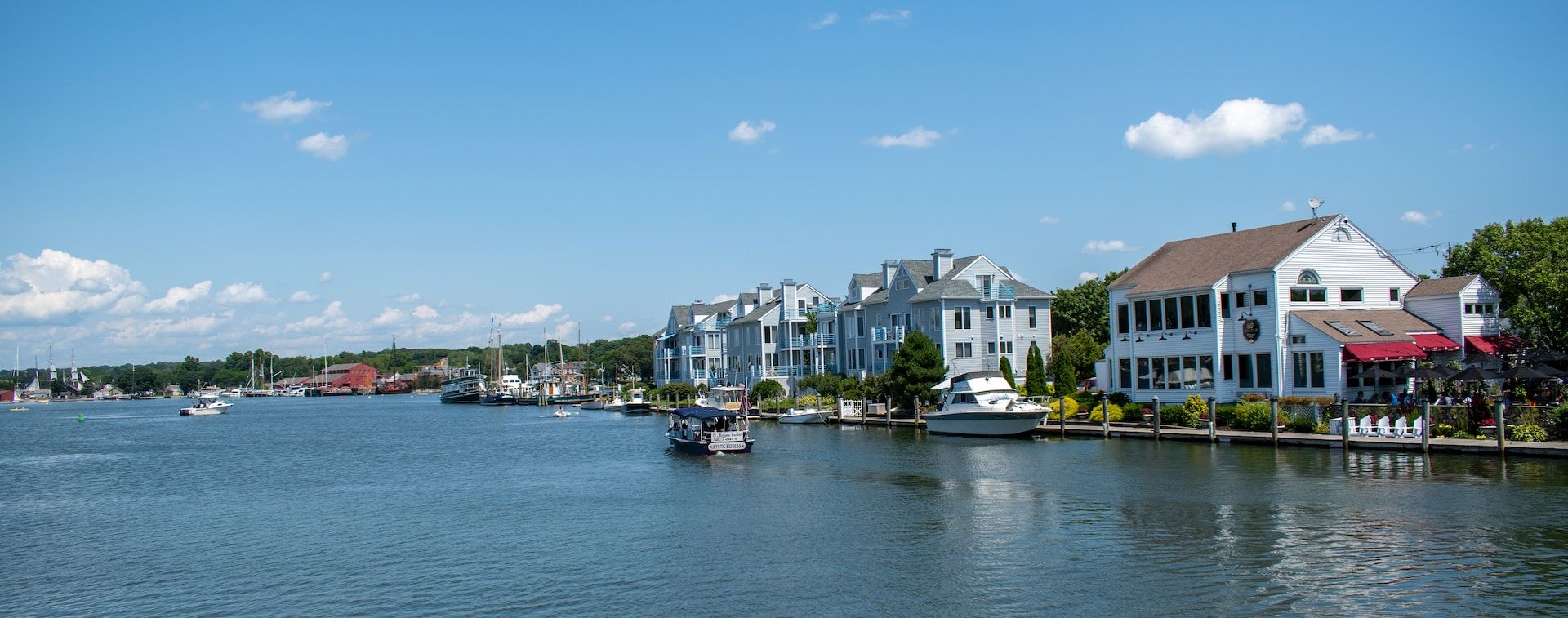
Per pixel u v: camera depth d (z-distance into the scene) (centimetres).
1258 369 6078
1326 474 4338
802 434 7594
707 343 13425
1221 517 3581
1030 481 4547
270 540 3797
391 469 6184
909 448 6184
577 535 3716
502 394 17700
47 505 4809
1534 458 4394
